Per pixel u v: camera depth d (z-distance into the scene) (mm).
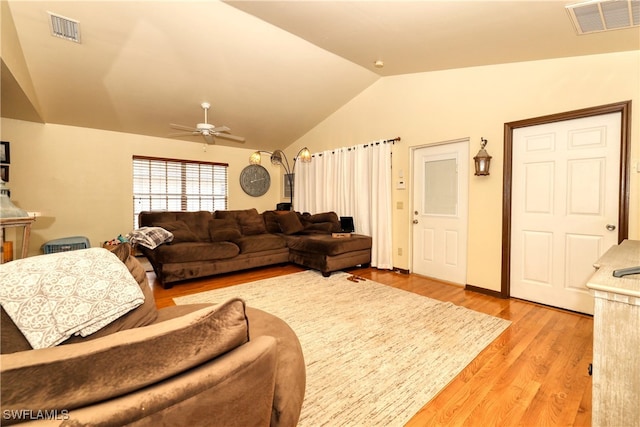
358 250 4254
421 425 1351
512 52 2678
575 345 2064
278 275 4012
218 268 3828
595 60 2484
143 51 3107
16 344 866
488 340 2133
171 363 601
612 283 965
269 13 2641
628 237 2354
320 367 1792
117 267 1195
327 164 5297
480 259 3250
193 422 601
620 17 1845
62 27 2666
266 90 4203
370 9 2236
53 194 4254
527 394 1559
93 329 1005
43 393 489
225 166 5926
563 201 2719
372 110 4520
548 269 2826
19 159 3996
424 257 3969
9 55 2373
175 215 4359
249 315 1491
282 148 6418
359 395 1547
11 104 3299
